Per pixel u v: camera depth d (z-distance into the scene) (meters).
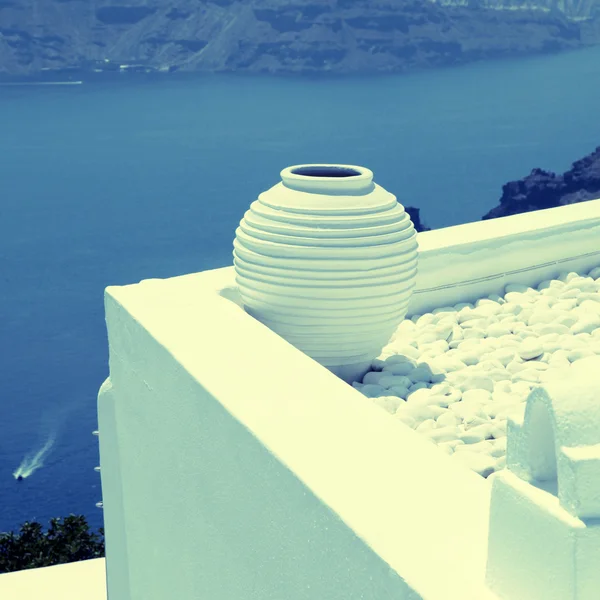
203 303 3.15
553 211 4.75
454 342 3.74
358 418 2.15
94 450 56.03
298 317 3.17
